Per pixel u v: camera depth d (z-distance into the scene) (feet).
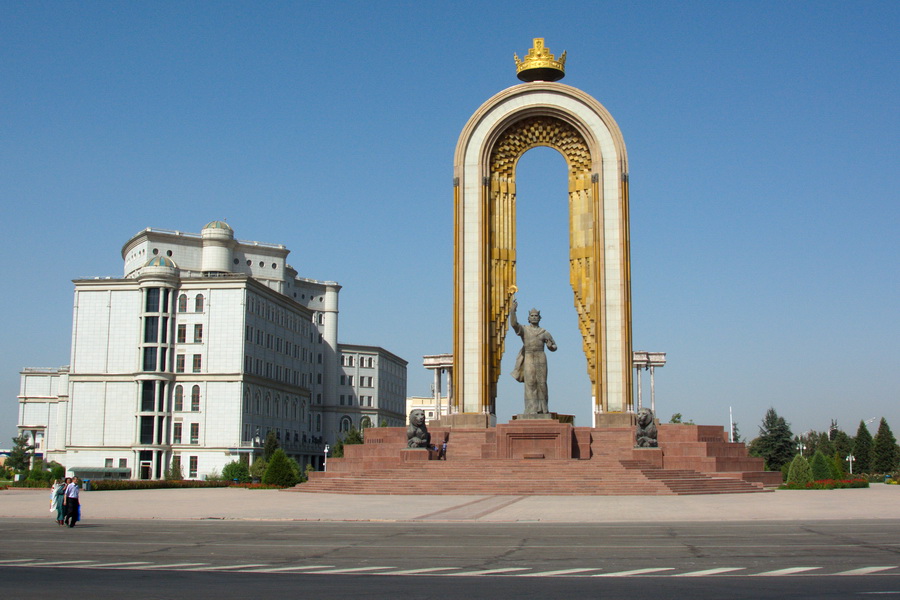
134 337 335.67
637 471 139.74
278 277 424.05
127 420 331.77
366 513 102.78
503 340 190.80
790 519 94.17
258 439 335.26
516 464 147.33
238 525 91.61
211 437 328.90
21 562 61.82
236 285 335.88
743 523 89.92
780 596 46.91
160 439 329.11
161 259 340.80
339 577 54.65
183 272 391.24
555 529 83.82
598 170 189.88
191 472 328.29
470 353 186.91
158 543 73.82
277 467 192.85
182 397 333.01
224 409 329.72
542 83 193.36
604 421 180.65
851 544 70.44
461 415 184.34
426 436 163.02
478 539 75.36
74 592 48.85
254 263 418.72
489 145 193.36
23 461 424.46
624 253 186.60
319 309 471.62
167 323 335.26
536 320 172.45
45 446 472.03
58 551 68.33
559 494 132.46
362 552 67.00
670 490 132.57
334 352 471.62
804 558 62.13
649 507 108.58
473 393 185.78
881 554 64.18
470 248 190.29
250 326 342.03
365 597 47.19
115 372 334.85
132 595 47.85
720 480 144.36
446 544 71.72
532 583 51.88
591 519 93.56
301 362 409.28
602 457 162.50
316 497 136.15
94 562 61.77
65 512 89.92
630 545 70.23
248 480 247.09
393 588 50.24
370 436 177.47
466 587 50.52
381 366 502.38
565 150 195.62
